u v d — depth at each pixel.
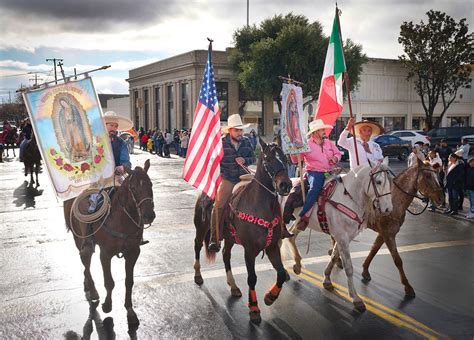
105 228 6.29
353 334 5.96
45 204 15.04
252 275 6.42
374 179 6.78
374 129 8.45
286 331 6.05
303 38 34.34
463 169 13.67
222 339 5.84
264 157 6.36
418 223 12.80
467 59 40.72
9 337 5.86
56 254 9.45
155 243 10.27
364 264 8.02
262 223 6.32
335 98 8.45
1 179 21.25
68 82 6.71
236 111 41.34
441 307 6.82
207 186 6.90
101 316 6.48
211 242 7.06
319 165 7.43
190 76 41.06
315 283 7.83
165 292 7.38
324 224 7.25
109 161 6.92
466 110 49.91
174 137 36.75
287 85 7.45
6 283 7.75
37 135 6.38
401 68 45.75
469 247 10.18
